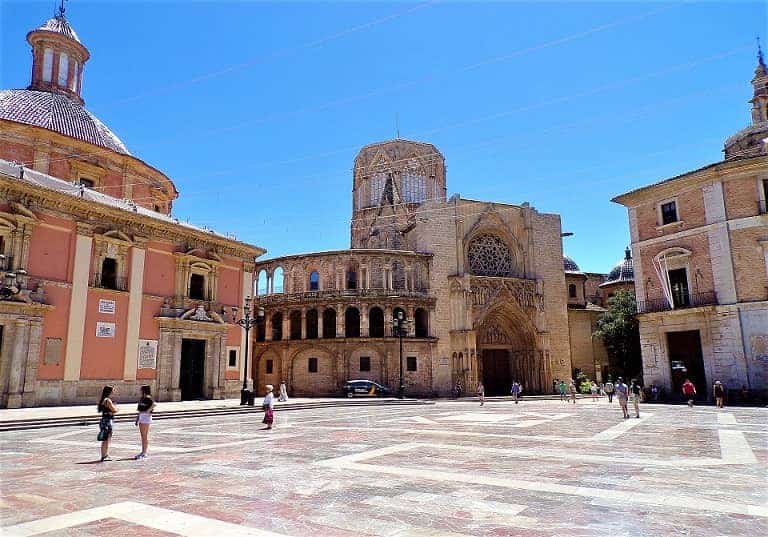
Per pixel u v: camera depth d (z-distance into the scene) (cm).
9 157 3241
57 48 4069
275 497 924
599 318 6144
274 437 1828
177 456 1398
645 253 4081
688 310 3647
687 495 925
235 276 3972
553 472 1145
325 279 5162
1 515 811
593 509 834
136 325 3209
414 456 1381
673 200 3941
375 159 6419
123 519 787
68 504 880
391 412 3111
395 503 880
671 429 1981
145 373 3231
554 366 5625
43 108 3656
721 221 3597
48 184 3044
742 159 3509
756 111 4350
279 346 5062
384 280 5116
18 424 2072
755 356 3331
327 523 764
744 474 1111
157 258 3406
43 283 2781
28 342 2689
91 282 3019
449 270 5378
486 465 1237
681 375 3759
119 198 3731
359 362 4906
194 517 797
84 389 2903
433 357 5103
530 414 2878
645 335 3988
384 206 6147
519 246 5812
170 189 4341
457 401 4403
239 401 3494
